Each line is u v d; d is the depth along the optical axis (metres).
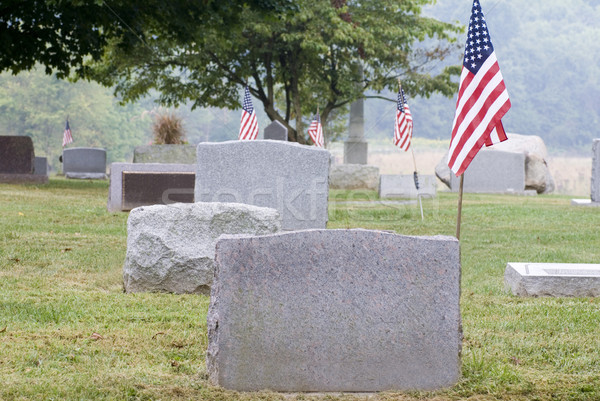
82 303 7.68
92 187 25.31
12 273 9.32
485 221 17.55
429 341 5.18
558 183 74.12
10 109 80.75
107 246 11.62
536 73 116.50
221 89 40.62
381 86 41.56
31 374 5.32
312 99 46.22
